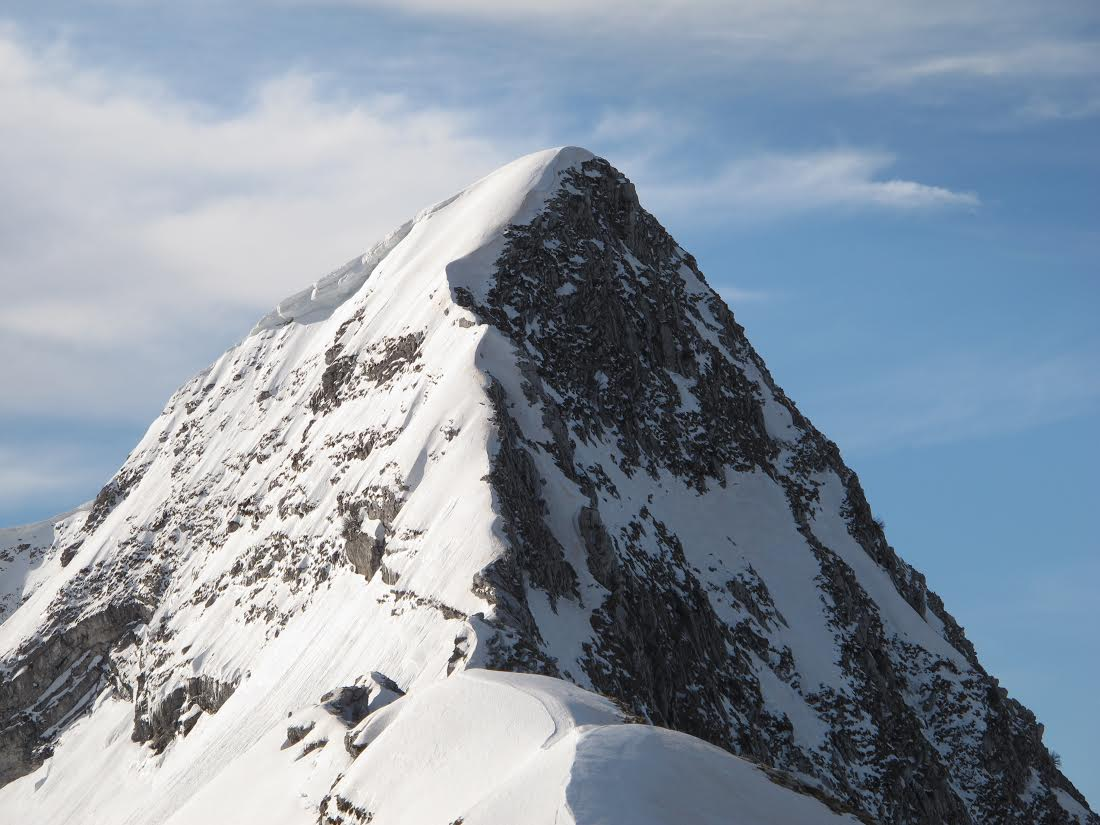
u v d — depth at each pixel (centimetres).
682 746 10675
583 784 9906
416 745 12050
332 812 12162
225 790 15088
